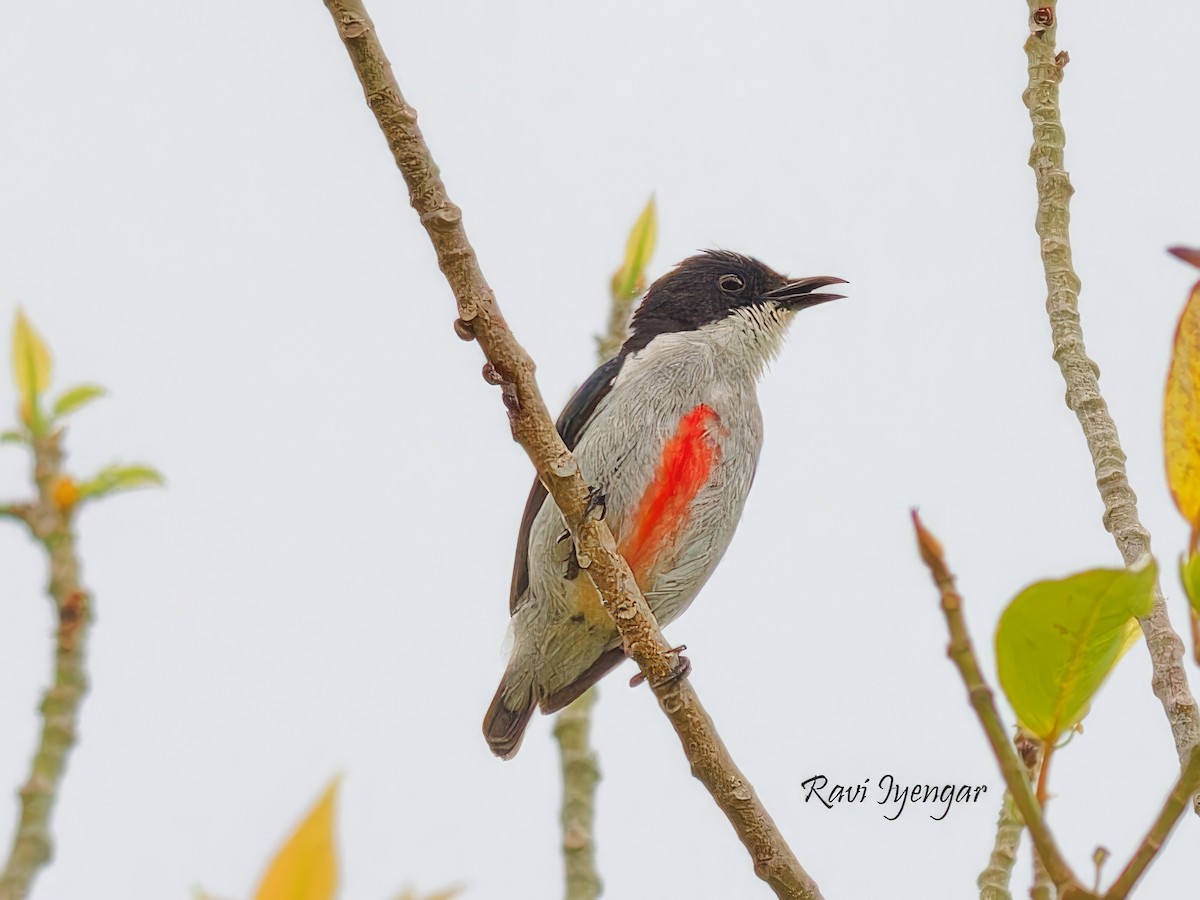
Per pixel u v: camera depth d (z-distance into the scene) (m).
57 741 9.56
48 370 10.66
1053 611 5.27
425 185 8.45
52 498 10.28
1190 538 5.54
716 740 8.76
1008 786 5.01
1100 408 8.21
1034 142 9.13
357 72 8.30
